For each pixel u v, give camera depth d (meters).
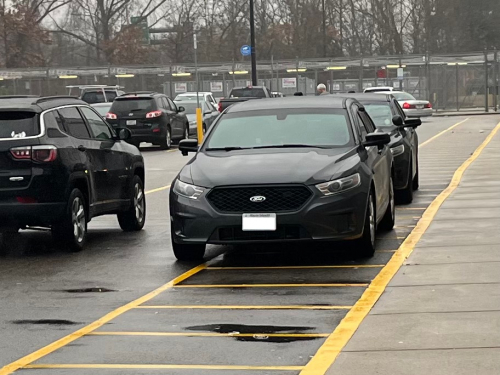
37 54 77.69
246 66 59.62
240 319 8.13
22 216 11.88
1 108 12.07
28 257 12.17
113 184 13.68
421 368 6.33
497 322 7.45
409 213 15.15
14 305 9.10
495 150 28.00
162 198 18.88
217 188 10.62
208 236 10.62
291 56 83.88
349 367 6.44
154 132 35.06
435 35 86.44
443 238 11.76
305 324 7.86
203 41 84.88
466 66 60.62
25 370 6.71
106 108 37.44
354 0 91.75
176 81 60.59
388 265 10.30
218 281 10.05
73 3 87.19
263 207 10.49
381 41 89.88
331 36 84.62
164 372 6.55
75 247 12.45
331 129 11.88
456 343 6.89
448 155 27.19
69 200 12.19
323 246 12.16
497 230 12.12
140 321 8.18
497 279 9.11
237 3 84.88
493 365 6.31
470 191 17.11
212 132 12.13
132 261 11.59
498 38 85.62
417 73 60.31
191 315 8.36
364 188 10.80
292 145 11.65
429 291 8.77
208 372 6.51
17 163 11.84
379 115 17.28
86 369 6.68
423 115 49.19
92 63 94.25
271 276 10.21
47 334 7.84
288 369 6.52
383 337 7.18
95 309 8.80
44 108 12.33
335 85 60.06
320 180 10.55
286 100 12.69
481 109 60.94
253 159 11.09
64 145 12.27
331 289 9.34
